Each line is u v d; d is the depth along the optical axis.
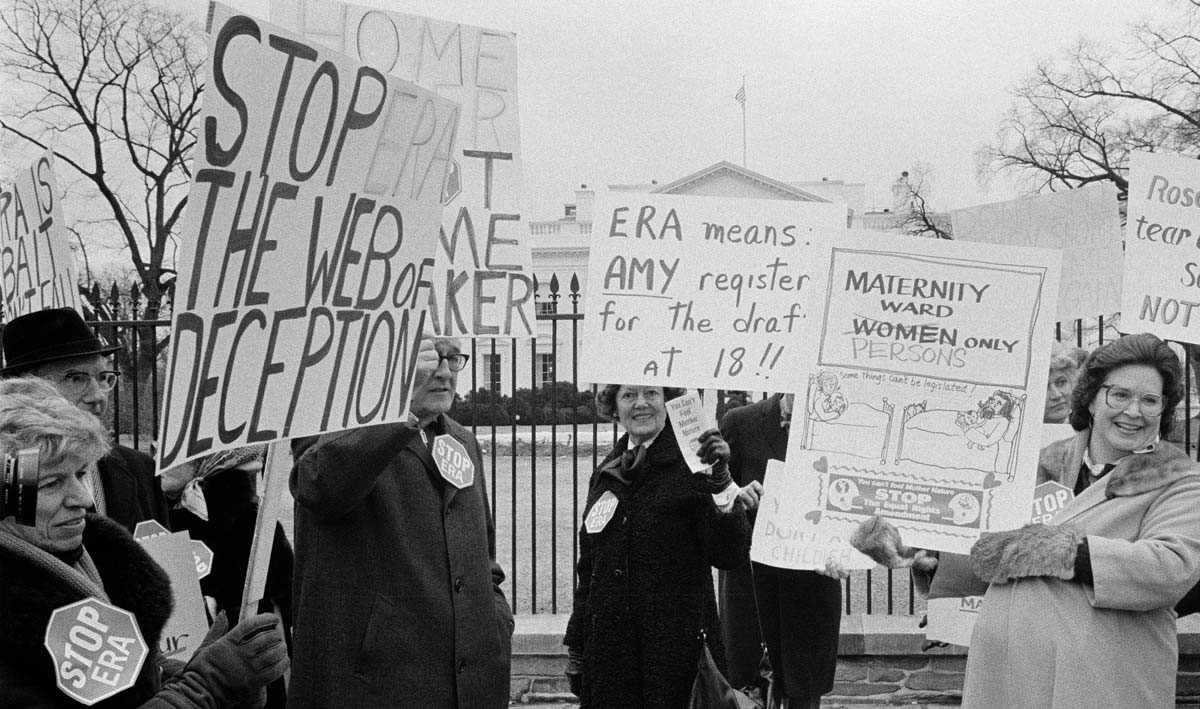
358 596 3.04
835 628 4.53
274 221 2.18
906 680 5.57
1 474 1.85
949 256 3.07
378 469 2.92
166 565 2.74
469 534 3.27
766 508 3.54
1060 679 2.74
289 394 2.27
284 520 10.41
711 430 3.57
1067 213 5.21
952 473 3.04
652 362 3.99
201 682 2.08
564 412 21.69
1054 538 2.78
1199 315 3.91
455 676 3.10
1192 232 3.93
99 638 1.90
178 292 1.97
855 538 3.02
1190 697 5.29
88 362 3.29
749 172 39.22
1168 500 2.85
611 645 3.62
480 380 26.94
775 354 3.97
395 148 2.52
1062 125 25.77
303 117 2.22
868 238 3.10
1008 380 3.04
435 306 3.89
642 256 4.06
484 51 4.04
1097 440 3.06
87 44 22.05
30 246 3.74
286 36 2.15
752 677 4.75
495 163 4.01
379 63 3.92
